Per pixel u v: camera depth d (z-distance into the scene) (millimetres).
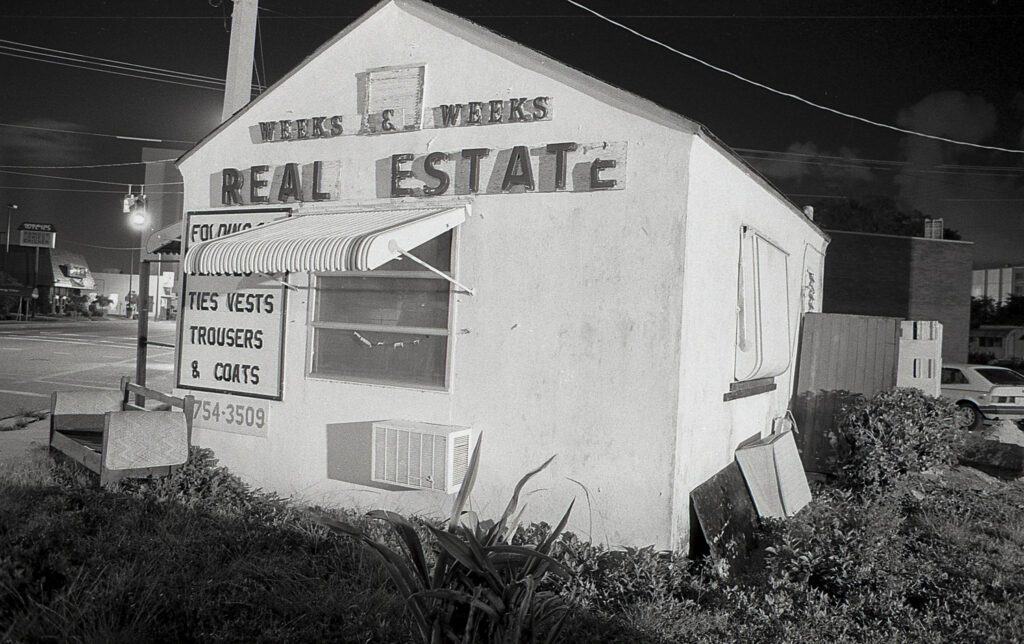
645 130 5711
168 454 6656
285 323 7238
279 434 7211
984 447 10883
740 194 6980
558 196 6016
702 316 6008
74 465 7340
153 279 70625
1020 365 40281
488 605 3270
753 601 5086
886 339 9875
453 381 6383
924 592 5578
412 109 6648
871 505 7762
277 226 6641
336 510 6488
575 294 5934
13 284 54062
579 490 5855
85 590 4426
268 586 4855
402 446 6180
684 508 5770
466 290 6270
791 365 9609
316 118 7129
